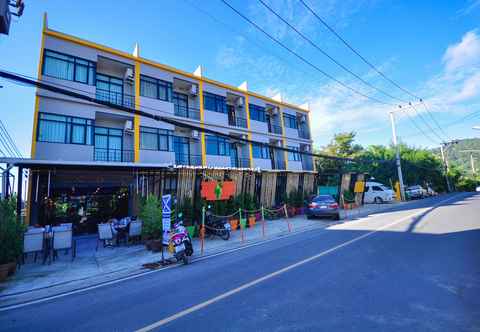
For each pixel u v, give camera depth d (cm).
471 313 311
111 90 1559
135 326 331
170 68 1766
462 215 1164
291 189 1872
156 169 1262
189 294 434
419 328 283
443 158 4412
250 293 415
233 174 1394
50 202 1230
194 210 1164
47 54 1288
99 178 1336
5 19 542
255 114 2331
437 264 505
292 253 681
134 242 1022
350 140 3769
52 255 837
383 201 2434
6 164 997
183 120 1766
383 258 570
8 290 529
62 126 1275
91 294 482
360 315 320
